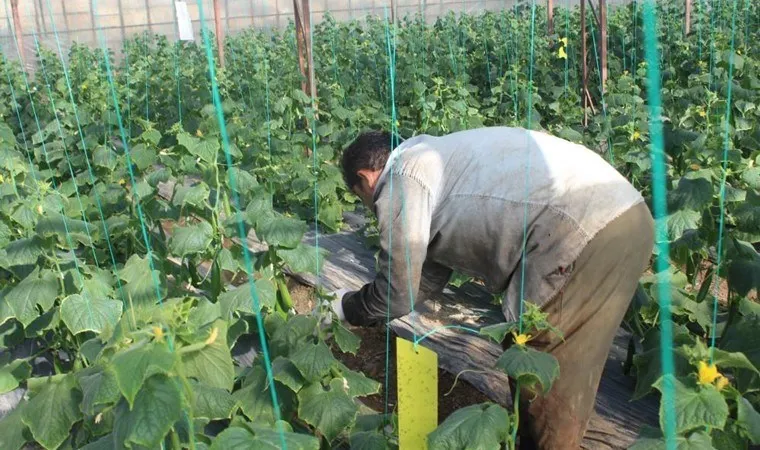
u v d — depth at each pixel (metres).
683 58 9.02
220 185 3.61
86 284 3.05
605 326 2.60
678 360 2.52
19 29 13.50
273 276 3.35
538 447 2.75
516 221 2.55
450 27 12.69
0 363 3.73
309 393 2.62
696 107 5.40
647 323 3.61
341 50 11.43
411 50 10.42
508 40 10.70
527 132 2.71
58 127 6.15
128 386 1.56
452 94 7.04
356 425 2.65
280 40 14.43
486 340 4.14
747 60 7.18
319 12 20.95
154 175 3.94
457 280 4.49
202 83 8.31
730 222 3.38
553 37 10.17
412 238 2.61
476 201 2.59
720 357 1.86
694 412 1.77
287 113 7.06
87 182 5.27
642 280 3.49
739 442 2.04
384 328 4.32
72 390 2.40
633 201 2.56
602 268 2.51
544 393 2.12
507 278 2.70
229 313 2.89
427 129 6.10
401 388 2.26
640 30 9.68
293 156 6.13
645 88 7.46
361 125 6.76
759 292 3.04
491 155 2.62
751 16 11.83
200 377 1.89
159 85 9.16
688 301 3.43
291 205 6.05
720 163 3.71
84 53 14.66
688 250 3.69
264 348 2.14
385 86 9.04
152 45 19.12
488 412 2.13
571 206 2.50
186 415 2.04
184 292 3.89
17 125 8.83
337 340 2.90
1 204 3.75
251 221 3.19
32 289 3.01
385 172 2.68
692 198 3.27
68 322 2.79
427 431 2.27
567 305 2.55
